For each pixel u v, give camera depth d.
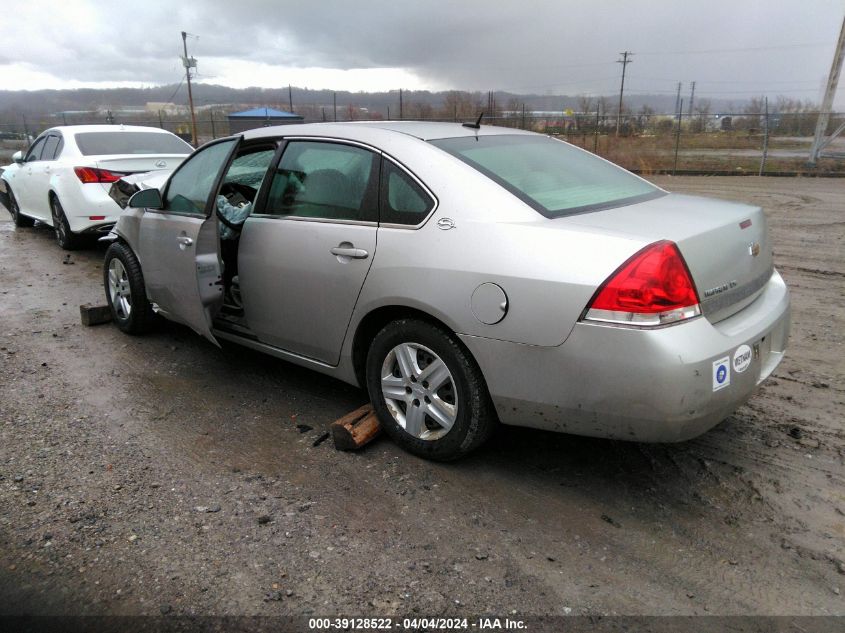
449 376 3.04
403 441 3.32
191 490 3.05
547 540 2.68
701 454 3.29
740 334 2.73
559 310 2.60
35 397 4.08
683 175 19.55
